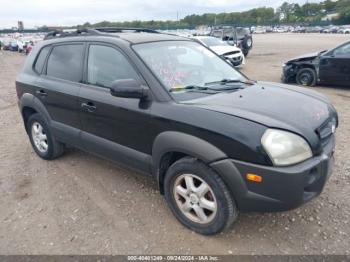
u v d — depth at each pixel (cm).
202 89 329
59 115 421
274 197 253
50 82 425
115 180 412
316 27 7556
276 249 283
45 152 473
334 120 322
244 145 251
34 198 381
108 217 337
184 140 280
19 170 454
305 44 2981
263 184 252
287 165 250
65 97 398
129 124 329
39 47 467
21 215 348
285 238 296
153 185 396
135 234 310
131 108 321
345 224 310
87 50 385
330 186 374
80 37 402
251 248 286
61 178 424
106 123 354
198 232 304
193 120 276
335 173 404
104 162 466
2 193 395
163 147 298
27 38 3834
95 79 372
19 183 418
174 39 392
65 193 387
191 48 396
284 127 256
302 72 1040
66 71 411
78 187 399
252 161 252
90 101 364
